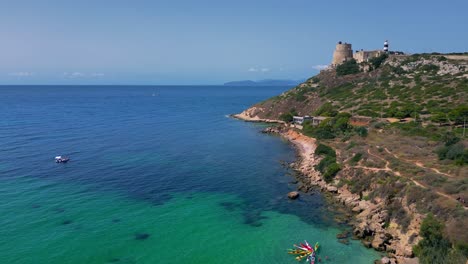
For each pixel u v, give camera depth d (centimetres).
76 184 6119
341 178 6019
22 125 12762
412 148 6406
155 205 5291
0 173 6638
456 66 12725
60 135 10850
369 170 5653
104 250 3934
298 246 4094
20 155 8062
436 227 3678
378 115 9950
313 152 8500
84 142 9806
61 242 4066
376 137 7888
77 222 4603
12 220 4591
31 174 6631
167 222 4706
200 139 10800
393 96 11581
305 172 6975
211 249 4031
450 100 9781
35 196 5484
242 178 6725
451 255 3334
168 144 9862
